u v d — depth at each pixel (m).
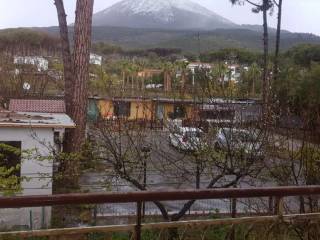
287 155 7.79
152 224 3.30
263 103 9.64
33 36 53.19
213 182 9.20
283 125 8.70
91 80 20.61
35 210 13.36
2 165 13.77
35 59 43.09
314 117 7.70
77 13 20.78
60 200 2.81
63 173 11.67
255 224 3.71
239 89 10.43
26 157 12.23
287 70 24.75
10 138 14.23
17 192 12.34
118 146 10.26
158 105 10.70
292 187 3.33
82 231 3.15
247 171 8.88
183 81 10.62
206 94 9.88
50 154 13.41
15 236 3.06
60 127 14.63
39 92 35.91
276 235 3.72
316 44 42.72
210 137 9.30
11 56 40.56
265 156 8.64
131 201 2.96
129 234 3.51
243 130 9.06
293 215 3.77
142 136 10.12
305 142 7.25
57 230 3.12
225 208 10.80
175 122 9.86
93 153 10.62
